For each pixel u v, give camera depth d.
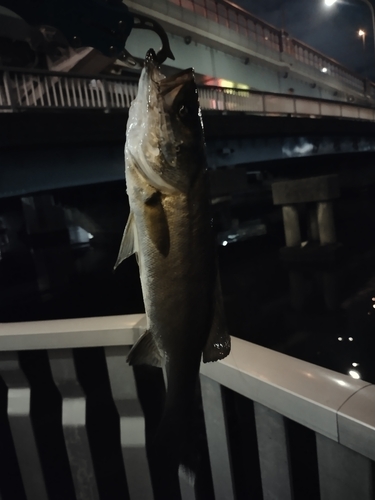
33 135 8.39
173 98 1.21
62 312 10.57
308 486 1.38
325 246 12.16
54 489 1.95
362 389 1.12
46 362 1.91
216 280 1.23
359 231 17.00
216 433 1.53
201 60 22.00
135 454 1.75
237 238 16.75
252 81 26.38
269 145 15.76
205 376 1.51
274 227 19.28
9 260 16.58
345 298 9.21
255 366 1.32
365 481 1.07
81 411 1.80
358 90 41.06
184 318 1.19
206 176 1.24
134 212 1.24
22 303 11.43
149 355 1.30
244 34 25.95
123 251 1.31
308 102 19.39
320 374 1.22
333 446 1.13
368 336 7.25
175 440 1.24
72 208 18.84
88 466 1.83
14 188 8.69
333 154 20.62
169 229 1.18
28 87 10.05
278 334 7.79
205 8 22.77
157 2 18.08
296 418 1.17
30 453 1.88
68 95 9.84
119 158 10.48
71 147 9.50
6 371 1.80
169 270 1.18
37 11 1.65
